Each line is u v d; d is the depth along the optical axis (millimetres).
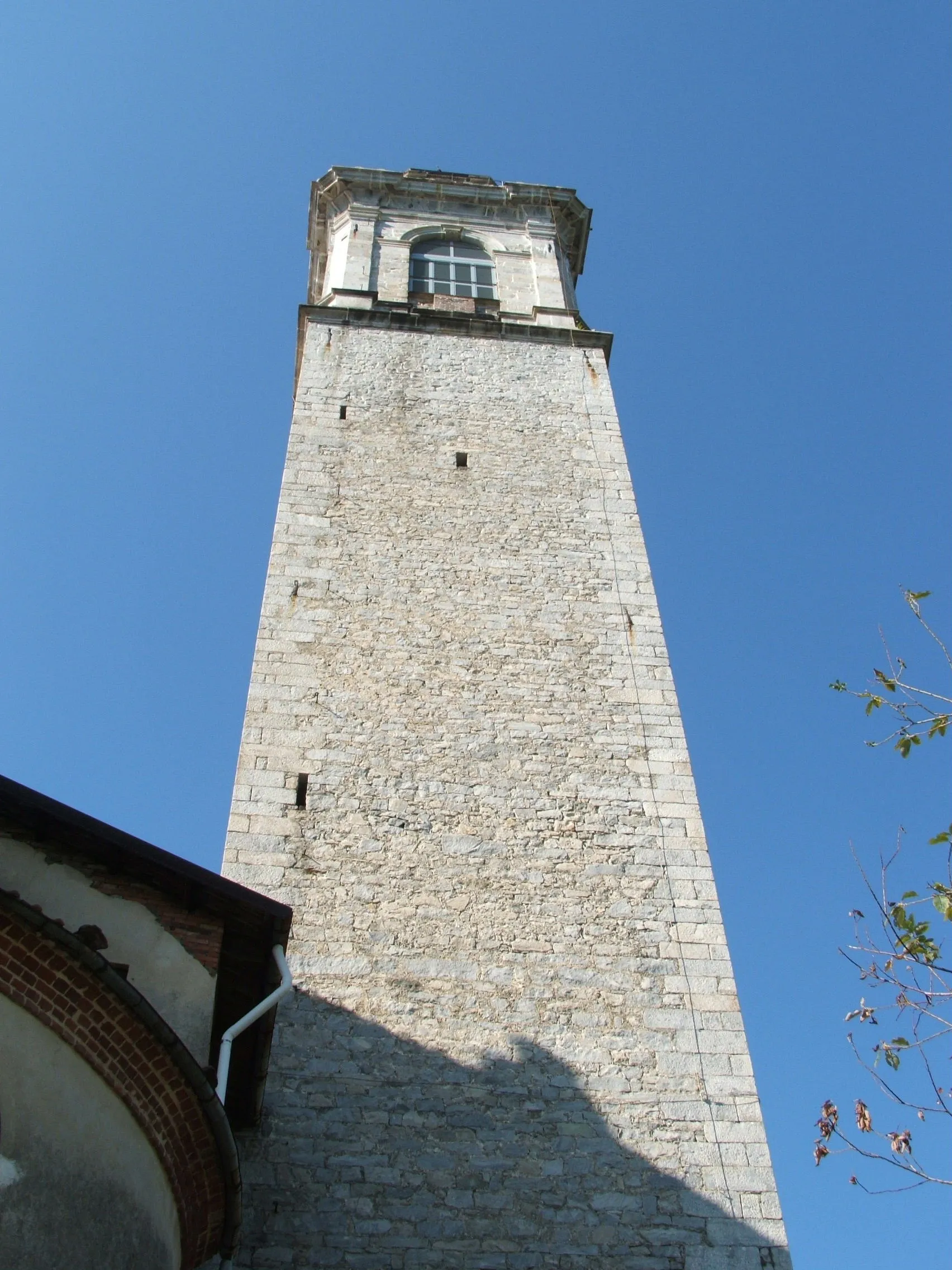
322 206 32094
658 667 18562
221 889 10531
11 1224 7816
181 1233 9445
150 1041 9164
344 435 22375
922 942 9609
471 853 15578
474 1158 12641
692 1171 12781
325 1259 11672
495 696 17734
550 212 32062
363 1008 13781
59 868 10539
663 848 16031
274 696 17125
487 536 20531
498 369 24953
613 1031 13961
